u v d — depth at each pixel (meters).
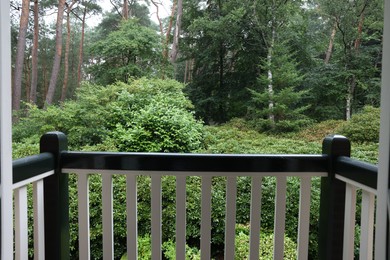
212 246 4.66
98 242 4.66
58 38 11.70
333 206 1.25
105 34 13.42
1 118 0.71
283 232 1.31
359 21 9.47
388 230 0.60
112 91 7.27
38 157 1.18
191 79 12.12
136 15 13.39
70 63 13.73
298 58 10.61
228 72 11.62
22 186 1.14
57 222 1.29
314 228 4.15
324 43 10.51
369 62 9.50
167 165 1.27
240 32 10.87
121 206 4.61
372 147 6.30
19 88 10.40
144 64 10.41
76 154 1.29
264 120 9.36
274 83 9.88
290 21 10.34
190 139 6.50
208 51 11.43
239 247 3.43
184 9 12.27
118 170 1.28
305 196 1.31
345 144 1.25
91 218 4.59
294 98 9.39
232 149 6.65
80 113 6.72
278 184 1.29
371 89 9.34
